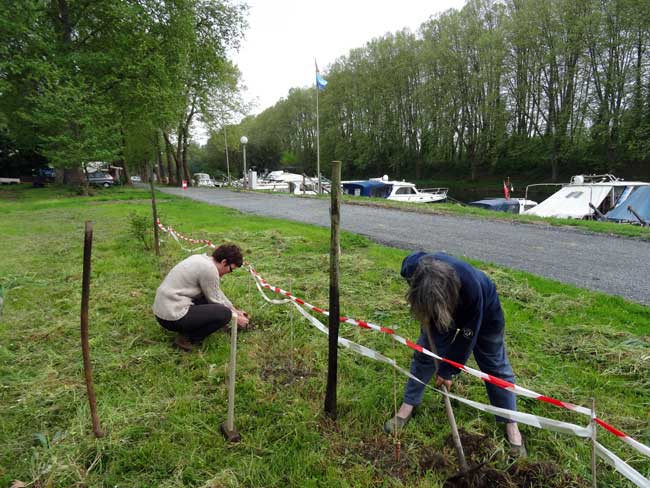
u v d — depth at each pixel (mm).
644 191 13789
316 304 4762
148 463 2324
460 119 39969
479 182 40312
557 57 30703
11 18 19234
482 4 35031
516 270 6230
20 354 3582
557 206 15750
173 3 22406
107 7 20766
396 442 2492
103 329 4086
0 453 2404
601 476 2252
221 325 3707
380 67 43844
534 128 35688
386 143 47688
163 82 22516
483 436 2547
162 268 6348
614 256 7309
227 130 40312
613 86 28531
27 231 10164
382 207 15883
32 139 24109
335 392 2703
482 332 2438
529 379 3184
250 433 2562
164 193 24406
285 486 2182
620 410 2803
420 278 1985
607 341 3734
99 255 7336
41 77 20391
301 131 65438
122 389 3062
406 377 3207
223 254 3746
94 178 34250
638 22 25422
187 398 2918
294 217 13055
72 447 2438
